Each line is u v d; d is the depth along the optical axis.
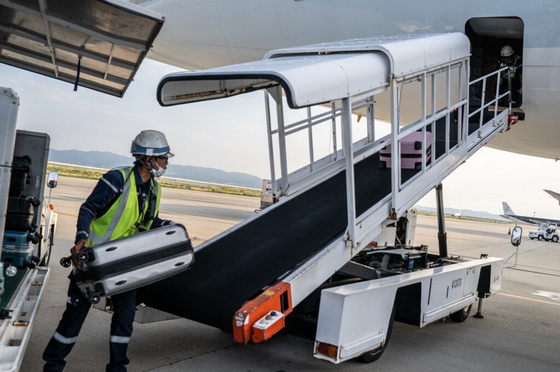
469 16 7.60
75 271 3.34
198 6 10.41
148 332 5.44
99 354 4.64
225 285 4.27
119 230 3.62
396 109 4.91
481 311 7.90
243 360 4.78
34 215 5.61
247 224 5.62
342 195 6.02
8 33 4.51
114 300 3.71
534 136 9.15
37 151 5.60
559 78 7.48
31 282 4.64
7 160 3.18
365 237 4.87
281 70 3.88
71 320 3.59
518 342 6.27
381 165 6.70
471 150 6.67
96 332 5.27
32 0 3.54
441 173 5.96
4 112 3.16
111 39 3.98
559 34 7.16
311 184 6.53
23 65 5.39
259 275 4.37
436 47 5.67
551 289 11.17
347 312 4.09
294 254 4.66
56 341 3.59
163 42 11.54
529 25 7.30
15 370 2.85
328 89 4.09
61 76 5.51
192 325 5.80
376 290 4.44
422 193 5.53
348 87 4.32
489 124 7.12
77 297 3.52
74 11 3.61
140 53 4.27
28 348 4.65
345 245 4.61
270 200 25.11
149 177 3.78
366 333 4.39
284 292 4.09
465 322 7.03
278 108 6.23
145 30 3.76
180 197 41.09
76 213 18.17
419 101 8.99
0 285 3.22
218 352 4.96
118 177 3.54
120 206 3.57
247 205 40.94
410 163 6.40
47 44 4.48
